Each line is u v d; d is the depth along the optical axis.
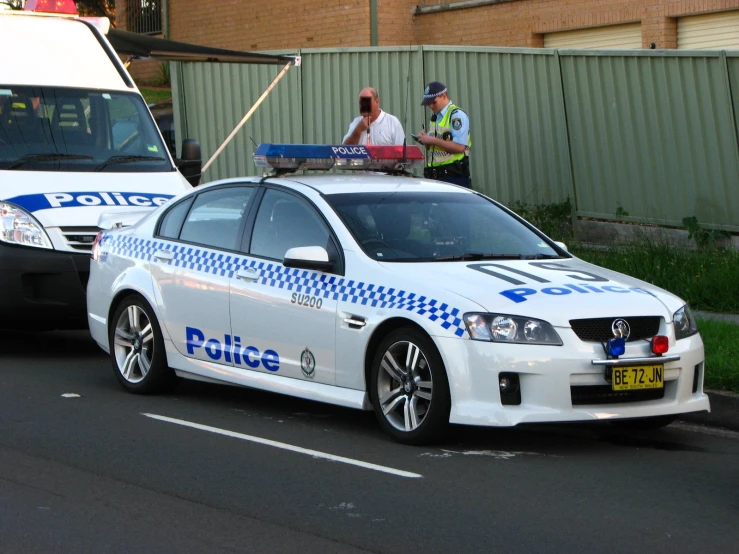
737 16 17.56
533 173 16.30
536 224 16.20
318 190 8.73
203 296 9.01
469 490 6.70
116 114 12.58
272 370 8.52
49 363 11.07
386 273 7.91
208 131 20.44
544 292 7.61
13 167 11.55
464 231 8.72
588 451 7.74
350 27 22.33
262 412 8.96
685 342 7.75
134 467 7.23
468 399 7.32
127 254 9.80
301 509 6.32
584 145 15.68
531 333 7.28
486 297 7.47
